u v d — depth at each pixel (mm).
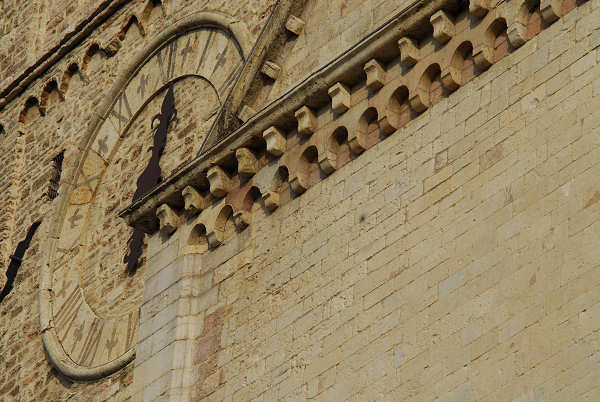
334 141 41969
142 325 45156
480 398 35656
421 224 38906
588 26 37406
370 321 38938
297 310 41031
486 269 36875
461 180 38500
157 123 51781
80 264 52594
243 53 49125
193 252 44906
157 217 45969
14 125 58781
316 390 39406
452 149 39062
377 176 40625
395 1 42406
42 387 51469
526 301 35719
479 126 38656
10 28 61750
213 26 51062
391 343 38188
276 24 44562
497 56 39062
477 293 36812
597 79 36750
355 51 41500
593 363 33938
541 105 37531
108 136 53656
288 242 42281
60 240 53719
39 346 52469
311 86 42312
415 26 40625
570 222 35688
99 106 54281
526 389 34844
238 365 41938
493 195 37562
